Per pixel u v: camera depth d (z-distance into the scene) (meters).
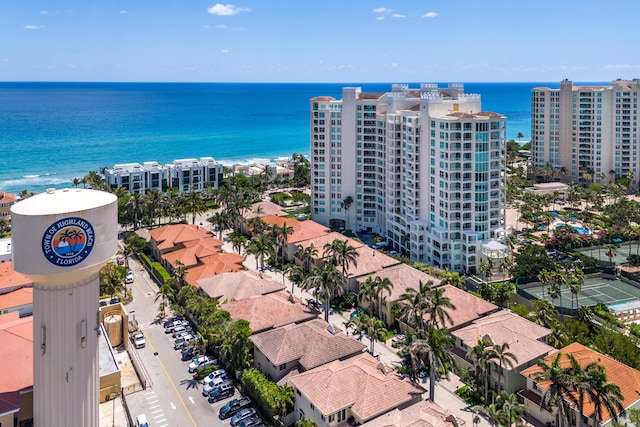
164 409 77.00
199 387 83.00
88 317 49.62
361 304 111.62
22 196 198.62
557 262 129.75
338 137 170.12
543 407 68.31
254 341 85.00
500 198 132.75
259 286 109.69
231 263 128.62
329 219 175.62
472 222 130.25
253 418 74.00
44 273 45.69
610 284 124.31
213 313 94.38
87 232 47.34
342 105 167.50
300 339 83.38
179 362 90.75
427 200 139.75
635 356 81.38
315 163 174.12
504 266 121.50
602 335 88.75
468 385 79.75
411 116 141.38
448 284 108.69
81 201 48.81
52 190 50.50
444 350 73.31
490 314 96.81
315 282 99.38
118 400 75.62
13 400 60.12
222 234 173.75
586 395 66.56
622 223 160.50
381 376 72.81
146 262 142.50
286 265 137.00
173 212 182.38
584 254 144.62
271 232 140.62
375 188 167.38
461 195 129.38
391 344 96.12
